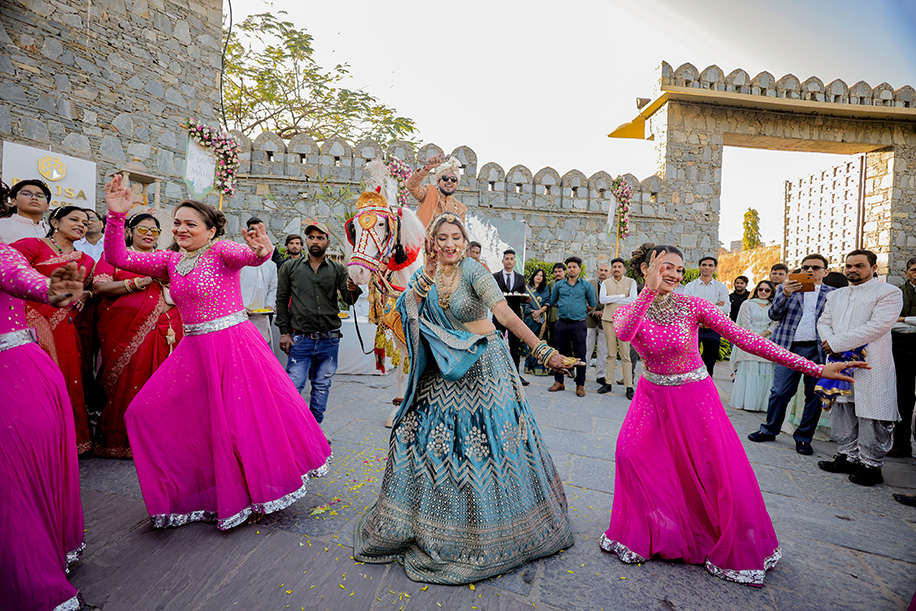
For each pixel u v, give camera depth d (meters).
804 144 14.33
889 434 3.57
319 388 4.20
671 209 13.09
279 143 10.96
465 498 2.19
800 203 18.06
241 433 2.49
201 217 2.59
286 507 2.74
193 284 2.51
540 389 6.71
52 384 2.02
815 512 3.09
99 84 8.47
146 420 2.49
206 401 2.55
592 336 7.42
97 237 4.34
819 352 4.37
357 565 2.28
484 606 2.01
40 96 7.72
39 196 3.92
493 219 11.29
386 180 4.12
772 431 4.71
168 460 2.52
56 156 7.80
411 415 2.39
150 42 9.20
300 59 16.47
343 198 10.98
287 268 4.16
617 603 2.06
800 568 2.40
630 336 2.36
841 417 3.88
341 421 4.59
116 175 2.43
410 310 2.38
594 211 12.22
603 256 12.33
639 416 2.48
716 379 8.42
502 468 2.22
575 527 2.73
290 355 4.11
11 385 1.86
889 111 13.52
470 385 2.29
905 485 3.58
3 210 2.26
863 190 15.20
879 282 3.60
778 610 2.04
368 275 3.71
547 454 2.50
